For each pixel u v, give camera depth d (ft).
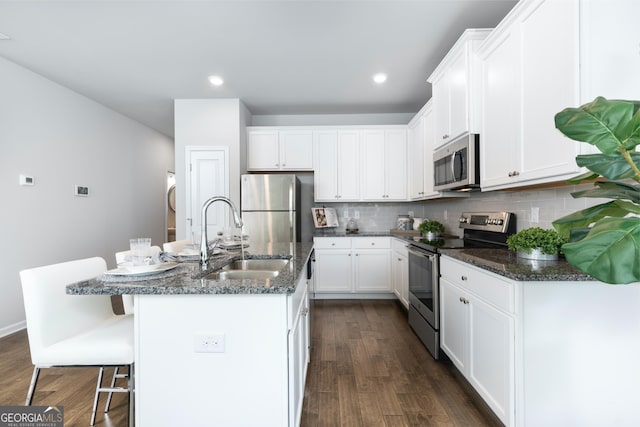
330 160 14.21
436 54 9.52
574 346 4.62
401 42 8.84
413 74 10.89
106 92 12.51
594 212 3.21
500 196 8.38
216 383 4.17
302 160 14.20
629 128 2.70
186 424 4.18
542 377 4.64
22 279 4.62
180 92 12.54
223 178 13.33
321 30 8.27
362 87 12.05
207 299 4.17
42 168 10.98
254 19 7.77
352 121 15.33
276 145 14.19
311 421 5.62
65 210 11.94
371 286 13.43
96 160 13.60
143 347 4.20
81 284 4.31
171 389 4.19
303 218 15.30
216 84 11.75
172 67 10.36
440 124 9.21
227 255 7.20
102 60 9.86
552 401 4.64
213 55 9.55
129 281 4.47
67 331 4.97
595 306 4.61
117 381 7.00
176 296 4.18
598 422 4.63
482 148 7.17
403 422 5.58
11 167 9.95
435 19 7.80
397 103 13.85
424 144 11.78
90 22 7.88
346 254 13.47
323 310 12.09
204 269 5.42
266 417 4.16
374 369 7.45
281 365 4.15
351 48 9.16
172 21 7.86
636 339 4.60
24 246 10.35
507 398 4.82
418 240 10.00
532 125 5.47
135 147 16.42
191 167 13.37
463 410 5.91
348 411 5.89
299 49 9.23
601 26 4.42
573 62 4.54
